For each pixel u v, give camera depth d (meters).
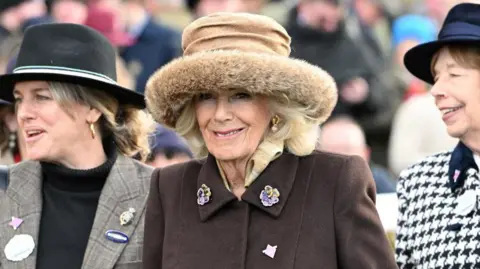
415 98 30.25
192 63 15.34
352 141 27.05
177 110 16.09
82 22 32.38
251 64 15.23
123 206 17.42
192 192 16.41
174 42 33.28
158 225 16.48
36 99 17.22
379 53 36.41
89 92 17.41
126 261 17.08
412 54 17.42
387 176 27.47
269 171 16.08
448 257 16.73
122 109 18.12
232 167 16.20
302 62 15.64
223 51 15.36
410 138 29.88
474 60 16.45
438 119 29.64
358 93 31.64
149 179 17.80
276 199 15.89
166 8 39.53
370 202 15.79
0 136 19.92
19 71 17.19
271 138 16.09
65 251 17.16
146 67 32.72
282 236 15.72
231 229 15.92
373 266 15.47
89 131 17.59
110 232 17.17
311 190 15.92
